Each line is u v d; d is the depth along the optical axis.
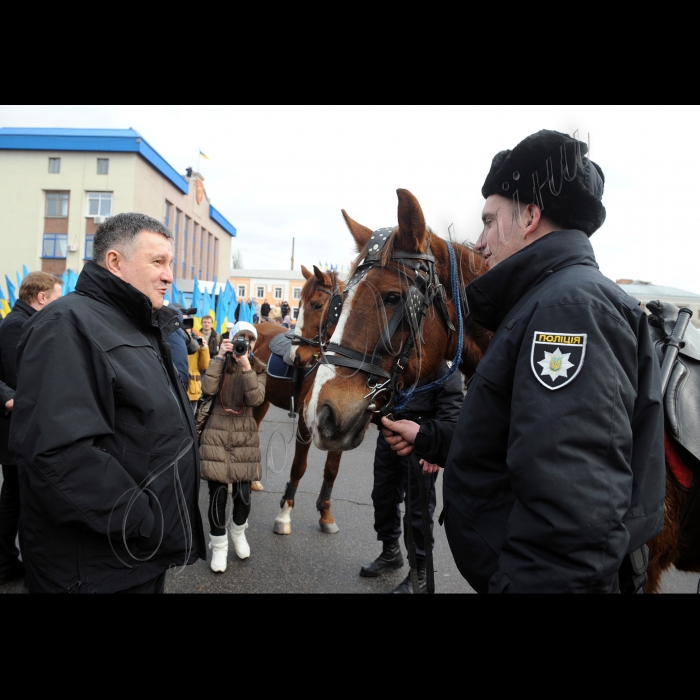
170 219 27.72
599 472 0.79
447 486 1.07
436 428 1.38
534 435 0.82
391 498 2.81
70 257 23.59
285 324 11.52
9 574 2.55
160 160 25.03
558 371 0.84
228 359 2.79
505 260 1.07
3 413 2.41
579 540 0.76
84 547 1.25
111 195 23.53
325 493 3.44
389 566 2.88
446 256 1.56
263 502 4.02
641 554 1.03
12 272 23.64
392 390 1.42
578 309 0.86
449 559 3.13
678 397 1.36
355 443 1.36
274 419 6.84
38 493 1.17
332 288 3.45
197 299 8.73
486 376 0.98
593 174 1.08
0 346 2.54
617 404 0.82
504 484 0.98
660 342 1.49
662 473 0.95
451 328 1.52
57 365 1.21
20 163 23.47
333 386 1.38
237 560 2.98
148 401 1.31
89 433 1.18
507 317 1.03
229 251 38.28
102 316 1.35
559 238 1.03
